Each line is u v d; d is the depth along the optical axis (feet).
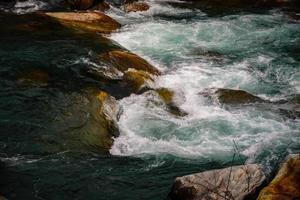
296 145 32.91
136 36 52.06
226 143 33.09
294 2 67.05
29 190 26.43
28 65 40.50
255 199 24.57
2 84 37.14
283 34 55.67
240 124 35.45
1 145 30.09
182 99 38.73
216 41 52.54
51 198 26.00
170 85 41.39
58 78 38.93
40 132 31.68
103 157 30.63
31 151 29.94
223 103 38.40
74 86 37.86
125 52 44.14
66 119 33.32
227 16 61.31
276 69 46.29
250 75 44.65
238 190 24.62
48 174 27.94
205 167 30.22
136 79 39.78
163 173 29.30
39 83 37.88
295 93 41.50
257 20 60.08
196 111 37.17
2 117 32.86
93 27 51.98
